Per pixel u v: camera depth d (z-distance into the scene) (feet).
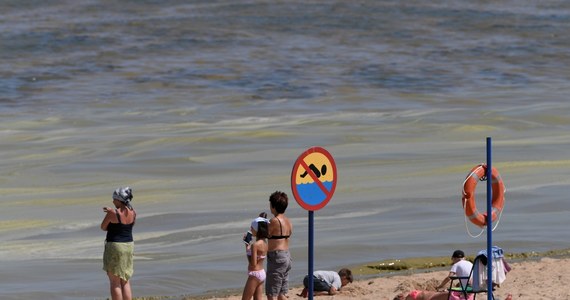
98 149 484.74
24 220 318.24
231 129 556.10
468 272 161.58
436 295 162.91
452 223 290.15
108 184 389.39
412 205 323.98
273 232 158.10
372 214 309.22
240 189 367.45
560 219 293.43
